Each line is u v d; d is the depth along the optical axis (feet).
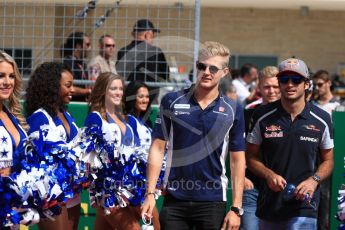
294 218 27.27
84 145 27.43
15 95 25.05
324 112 27.63
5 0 35.68
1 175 23.44
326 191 33.55
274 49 74.23
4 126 23.86
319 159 28.25
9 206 23.32
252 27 73.87
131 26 38.96
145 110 32.94
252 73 52.80
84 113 34.12
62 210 27.14
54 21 36.94
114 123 29.14
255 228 31.27
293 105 27.27
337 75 71.92
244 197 31.32
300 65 27.12
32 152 24.57
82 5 36.40
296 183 27.40
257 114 27.89
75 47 37.93
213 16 73.56
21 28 38.65
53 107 27.58
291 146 27.35
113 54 38.19
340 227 27.81
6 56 24.12
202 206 24.94
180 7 35.68
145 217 25.00
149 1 36.58
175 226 25.03
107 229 29.58
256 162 27.81
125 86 32.96
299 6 60.80
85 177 27.45
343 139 33.42
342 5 60.03
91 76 36.55
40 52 37.06
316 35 74.02
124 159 27.96
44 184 24.20
